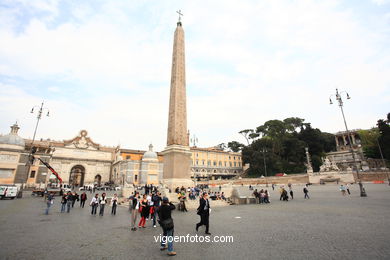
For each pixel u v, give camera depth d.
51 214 13.74
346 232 7.30
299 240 6.52
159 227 9.52
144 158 63.44
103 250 6.06
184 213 13.84
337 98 27.62
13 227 9.47
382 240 6.20
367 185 35.28
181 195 15.92
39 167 45.66
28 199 26.19
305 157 64.12
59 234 8.09
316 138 65.06
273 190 38.22
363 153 62.97
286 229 8.11
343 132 79.19
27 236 7.77
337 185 39.69
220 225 9.25
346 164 64.81
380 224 8.38
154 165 62.81
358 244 5.91
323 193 27.48
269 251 5.58
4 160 42.25
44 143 67.31
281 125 67.00
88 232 8.45
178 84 23.06
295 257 5.09
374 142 59.03
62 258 5.46
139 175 60.44
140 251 5.92
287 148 65.06
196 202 17.27
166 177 21.33
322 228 8.04
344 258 4.91
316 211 12.69
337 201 17.89
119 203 21.06
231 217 11.44
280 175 56.56
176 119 22.05
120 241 7.04
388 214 10.61
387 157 53.31
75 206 18.83
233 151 91.00
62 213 14.24
